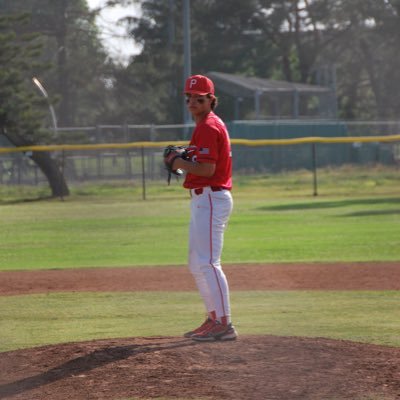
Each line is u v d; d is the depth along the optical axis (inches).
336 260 1769.2
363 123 5187.0
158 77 7672.2
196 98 894.4
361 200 3326.8
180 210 3095.5
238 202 3331.7
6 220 2832.2
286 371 769.6
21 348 956.0
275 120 5762.8
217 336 884.6
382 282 1473.9
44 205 3469.5
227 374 762.8
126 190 4060.0
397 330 1032.8
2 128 3927.2
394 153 5590.6
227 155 898.7
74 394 727.7
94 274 1617.9
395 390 719.7
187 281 1514.5
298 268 1651.1
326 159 5167.3
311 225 2469.2
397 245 2005.4
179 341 892.0
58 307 1269.7
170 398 706.2
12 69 3969.0
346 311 1189.7
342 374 762.2
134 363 800.9
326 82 6732.3
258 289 1413.6
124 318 1165.7
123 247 2081.7
